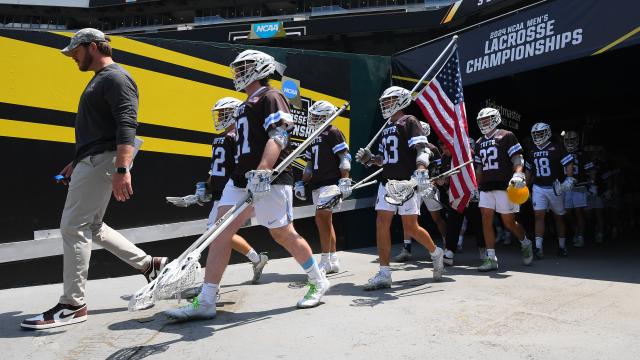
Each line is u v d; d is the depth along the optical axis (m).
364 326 3.15
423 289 4.33
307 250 3.70
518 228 5.62
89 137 3.44
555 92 10.11
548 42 6.09
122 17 42.66
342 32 24.50
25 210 4.88
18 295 4.43
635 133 14.04
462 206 5.26
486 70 6.91
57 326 3.31
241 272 5.53
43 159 4.99
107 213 5.35
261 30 25.44
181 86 5.89
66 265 3.39
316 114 5.41
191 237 5.99
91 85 3.45
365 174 7.75
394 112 4.47
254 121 3.53
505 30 6.68
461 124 5.27
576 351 2.62
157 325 3.32
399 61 8.15
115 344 2.92
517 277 4.89
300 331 3.08
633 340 2.80
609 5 5.46
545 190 6.49
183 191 5.86
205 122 6.08
